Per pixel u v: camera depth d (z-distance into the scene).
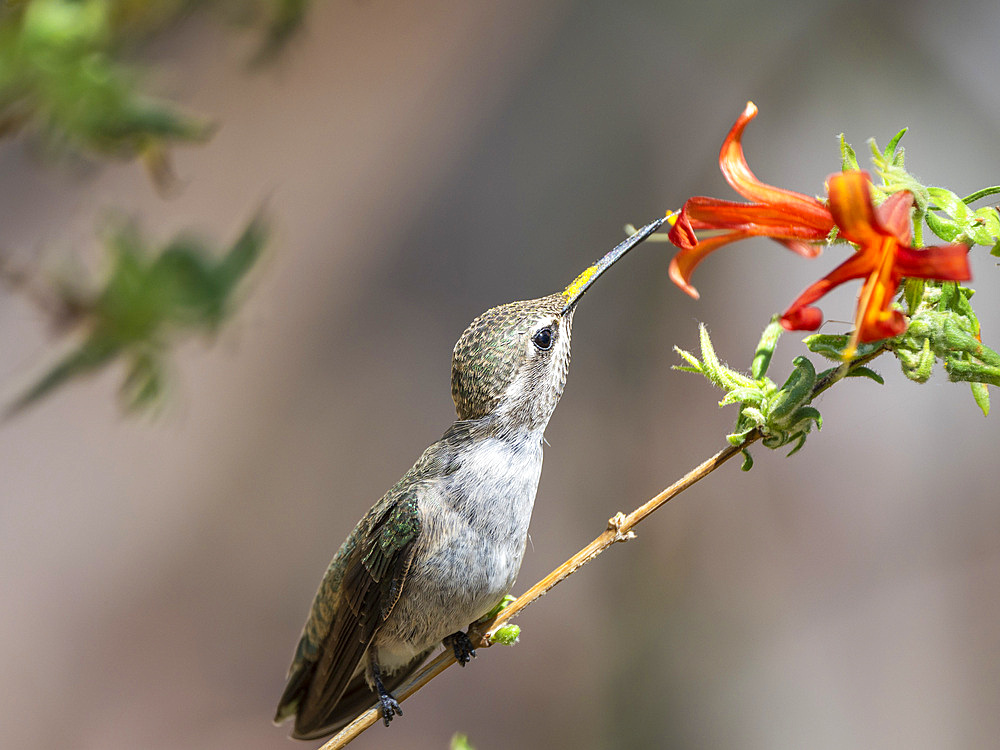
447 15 14.62
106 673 11.59
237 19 3.47
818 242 3.51
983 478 11.80
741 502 12.34
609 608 12.26
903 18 12.88
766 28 13.49
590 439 12.68
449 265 13.55
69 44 2.99
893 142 3.23
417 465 5.29
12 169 9.98
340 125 13.86
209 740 11.26
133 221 3.03
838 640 11.65
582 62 14.06
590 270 5.44
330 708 5.34
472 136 13.98
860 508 12.07
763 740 11.38
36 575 11.90
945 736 11.08
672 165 13.35
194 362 12.91
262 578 12.37
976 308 10.62
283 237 12.55
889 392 12.15
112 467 12.57
